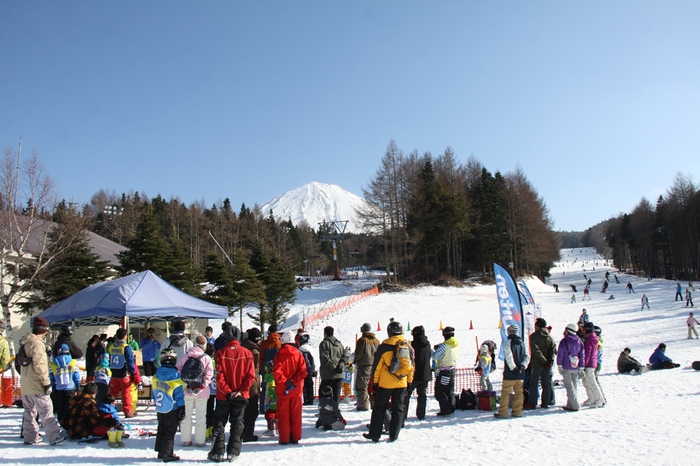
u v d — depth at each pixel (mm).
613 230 142000
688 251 84812
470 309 44750
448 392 9891
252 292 37625
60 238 24469
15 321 26250
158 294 12570
